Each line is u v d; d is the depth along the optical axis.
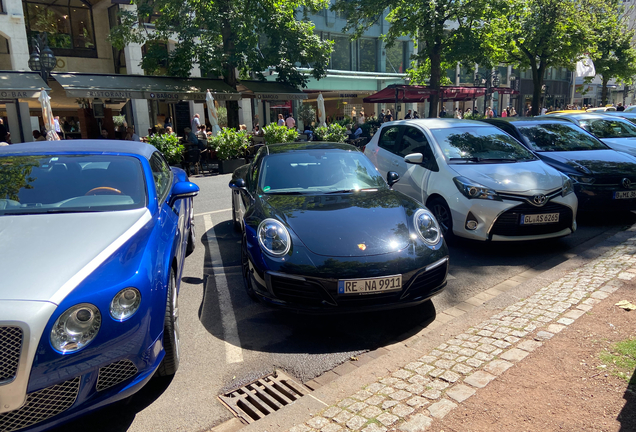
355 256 3.42
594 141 7.38
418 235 3.74
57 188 3.27
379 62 30.31
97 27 21.23
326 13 26.84
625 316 3.29
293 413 2.47
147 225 3.03
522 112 40.00
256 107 24.39
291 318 3.86
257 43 18.03
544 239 5.33
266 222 3.77
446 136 6.27
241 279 4.79
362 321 3.78
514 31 19.55
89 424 2.52
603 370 2.61
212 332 3.62
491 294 4.27
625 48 28.16
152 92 14.88
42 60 13.34
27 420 2.13
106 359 2.27
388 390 2.62
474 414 2.32
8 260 2.43
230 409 2.63
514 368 2.73
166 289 2.74
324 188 4.59
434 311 3.94
